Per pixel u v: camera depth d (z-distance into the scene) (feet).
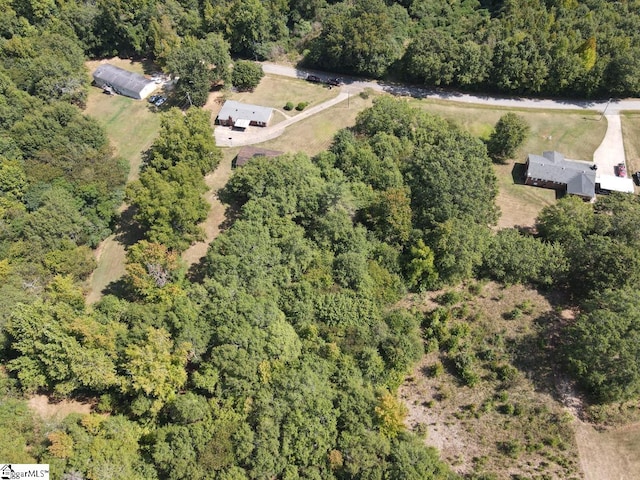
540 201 354.13
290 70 478.59
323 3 514.27
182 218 298.97
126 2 471.62
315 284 272.10
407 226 298.56
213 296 253.85
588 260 285.43
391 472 201.77
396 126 371.76
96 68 492.13
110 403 229.66
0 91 381.19
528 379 252.01
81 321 228.43
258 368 227.81
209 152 356.38
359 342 246.88
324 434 212.23
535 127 407.03
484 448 229.66
